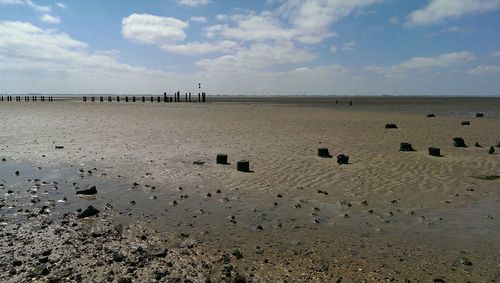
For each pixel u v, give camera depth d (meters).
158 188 13.73
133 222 10.29
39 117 43.03
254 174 15.79
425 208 11.73
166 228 9.87
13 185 13.88
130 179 14.93
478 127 33.94
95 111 55.34
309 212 11.26
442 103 108.50
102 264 7.76
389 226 10.18
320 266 7.79
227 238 9.23
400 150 21.38
